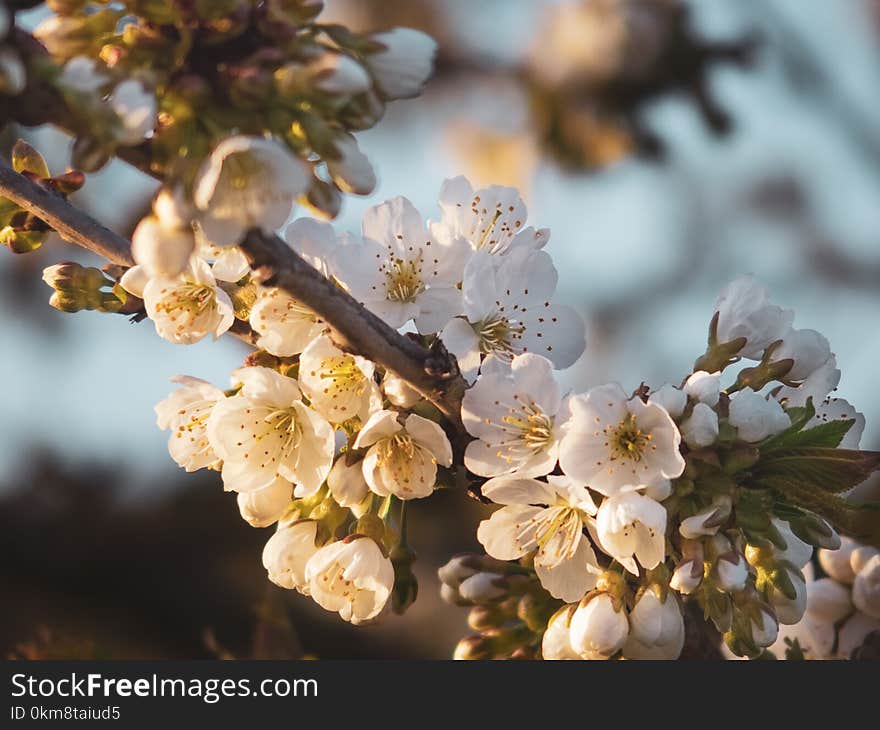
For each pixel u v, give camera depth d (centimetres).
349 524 76
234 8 67
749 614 73
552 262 77
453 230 77
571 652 75
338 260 75
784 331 77
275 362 75
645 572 74
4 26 67
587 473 73
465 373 75
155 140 68
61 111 67
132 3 67
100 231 75
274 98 68
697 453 73
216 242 68
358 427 75
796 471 73
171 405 77
